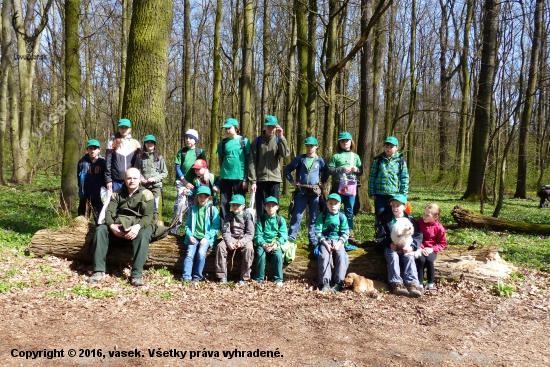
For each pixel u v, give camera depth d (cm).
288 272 666
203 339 455
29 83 2191
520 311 560
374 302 587
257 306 562
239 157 736
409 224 618
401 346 450
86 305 534
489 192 2316
